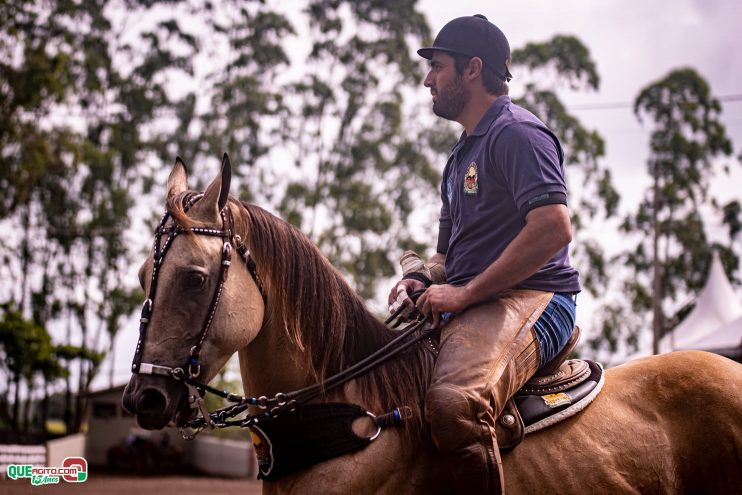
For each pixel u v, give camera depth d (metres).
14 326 24.75
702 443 2.81
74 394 30.95
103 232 27.64
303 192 26.58
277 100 27.44
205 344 2.51
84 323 28.70
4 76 22.78
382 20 27.44
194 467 28.20
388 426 2.63
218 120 27.81
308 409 2.63
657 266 22.17
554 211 2.62
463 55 2.96
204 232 2.56
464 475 2.49
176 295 2.50
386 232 26.41
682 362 2.98
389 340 2.91
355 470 2.55
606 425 2.79
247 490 19.41
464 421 2.49
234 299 2.57
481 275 2.66
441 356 2.66
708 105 27.77
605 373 3.05
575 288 2.90
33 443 24.36
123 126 27.81
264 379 2.75
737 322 12.85
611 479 2.70
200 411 2.59
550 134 2.81
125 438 27.03
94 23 27.66
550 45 26.31
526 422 2.71
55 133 25.25
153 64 27.77
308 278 2.78
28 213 27.92
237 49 28.12
